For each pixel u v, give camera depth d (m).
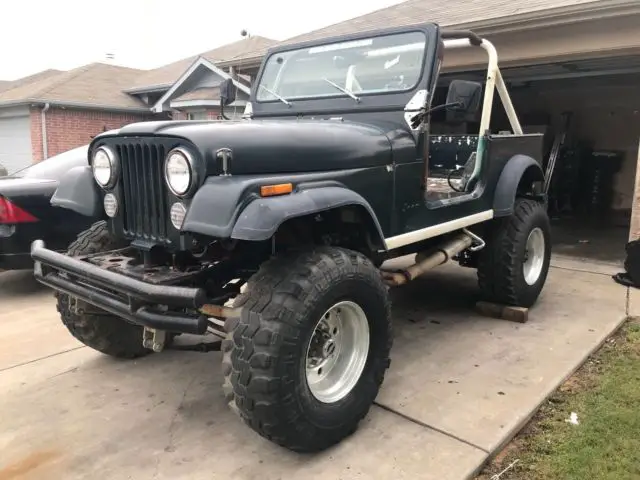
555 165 9.87
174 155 2.24
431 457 2.37
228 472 2.32
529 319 4.11
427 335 3.80
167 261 2.62
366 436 2.55
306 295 2.20
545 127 10.13
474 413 2.72
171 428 2.69
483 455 2.38
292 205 2.15
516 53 6.26
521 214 4.09
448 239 3.73
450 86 2.88
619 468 2.32
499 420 2.65
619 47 5.57
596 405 2.83
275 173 2.38
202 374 3.30
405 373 3.20
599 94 10.23
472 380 3.09
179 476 2.30
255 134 2.39
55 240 5.11
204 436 2.61
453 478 2.23
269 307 2.17
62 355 3.63
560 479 2.26
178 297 2.11
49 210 5.04
